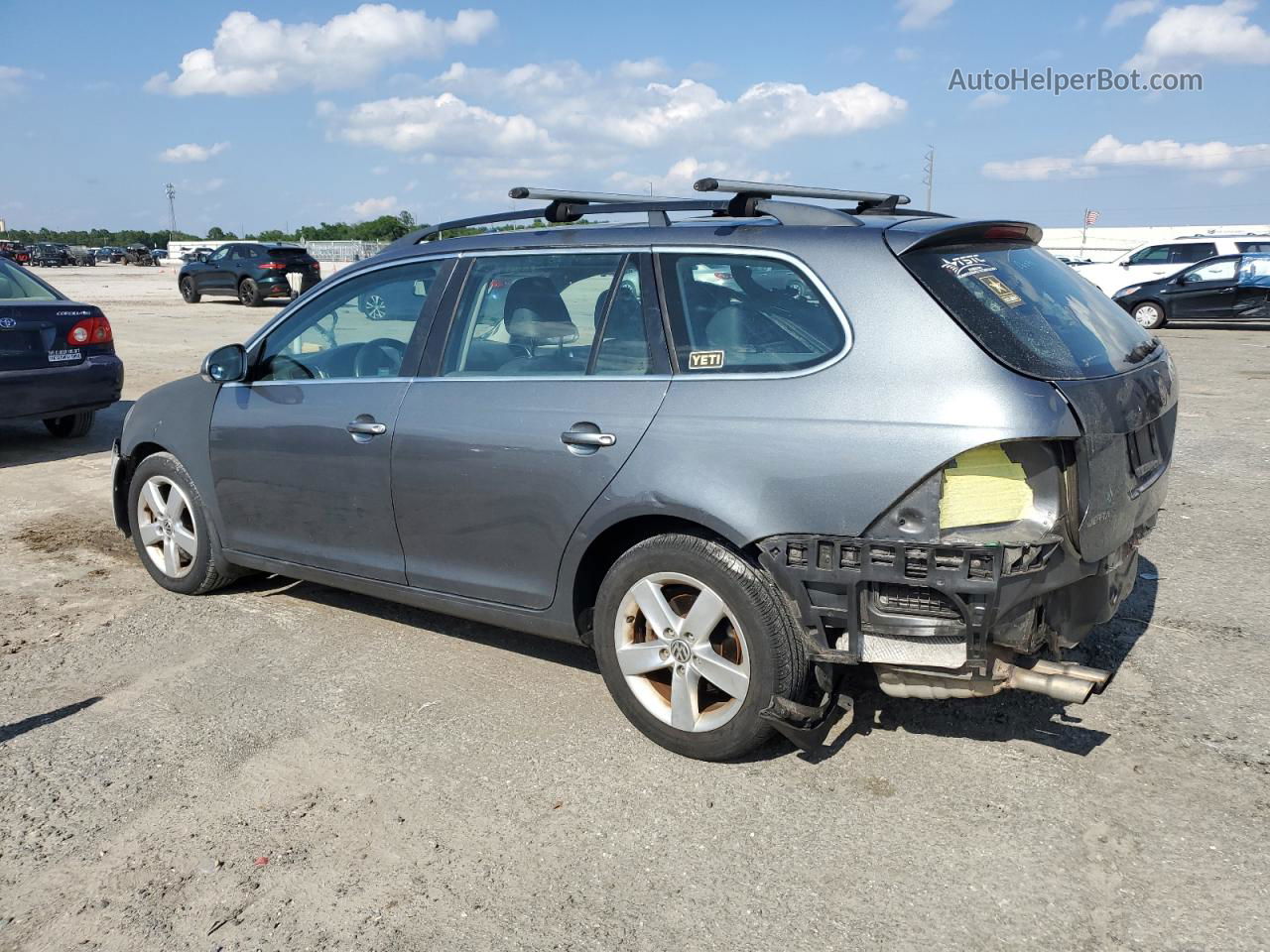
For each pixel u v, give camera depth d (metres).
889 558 3.04
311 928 2.75
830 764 3.50
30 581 5.51
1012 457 2.97
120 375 8.70
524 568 3.86
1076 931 2.65
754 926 2.71
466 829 3.18
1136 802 3.23
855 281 3.22
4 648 4.62
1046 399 2.92
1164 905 2.74
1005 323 3.09
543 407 3.73
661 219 3.79
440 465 3.98
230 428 4.79
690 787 3.38
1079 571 3.05
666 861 2.99
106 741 3.77
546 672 4.30
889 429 3.04
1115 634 4.53
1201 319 19.44
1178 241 22.12
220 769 3.56
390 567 4.30
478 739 3.73
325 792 3.40
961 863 2.95
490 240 4.10
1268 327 19.98
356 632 4.78
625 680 3.65
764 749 3.62
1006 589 2.95
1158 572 5.35
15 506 7.02
